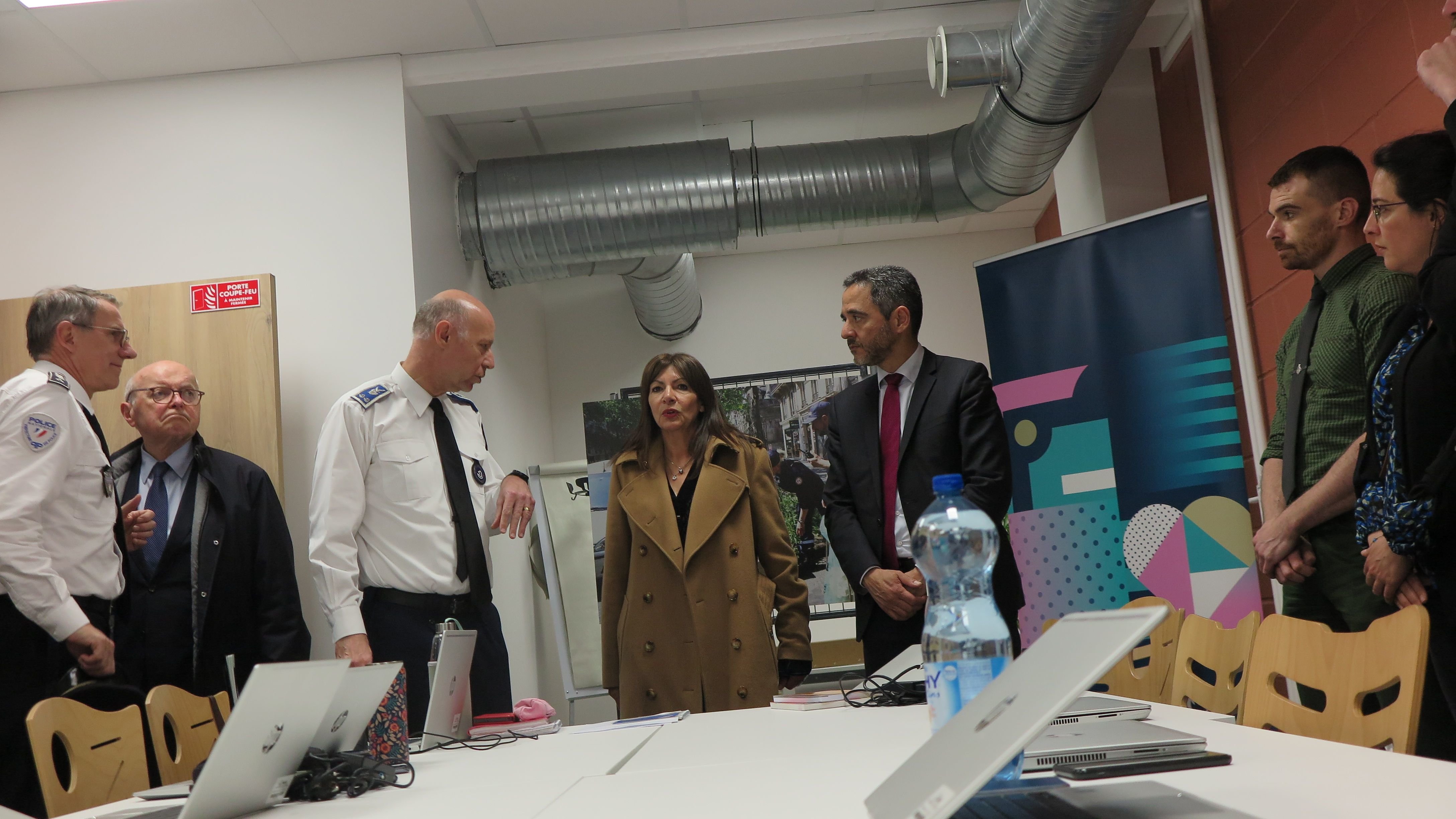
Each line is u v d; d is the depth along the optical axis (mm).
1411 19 2736
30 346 2711
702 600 2598
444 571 2637
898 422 2770
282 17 3879
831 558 5164
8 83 4152
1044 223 6469
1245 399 4023
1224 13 3945
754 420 5363
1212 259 3668
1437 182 2127
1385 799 811
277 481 3754
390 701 1598
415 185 4250
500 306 5609
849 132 5355
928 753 756
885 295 2764
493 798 1227
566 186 4730
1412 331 2096
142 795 1446
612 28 4188
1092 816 791
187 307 3869
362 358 4043
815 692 2197
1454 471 1866
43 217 4145
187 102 4215
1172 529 3639
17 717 2367
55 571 2424
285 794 1303
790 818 935
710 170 4766
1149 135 4605
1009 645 1074
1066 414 3881
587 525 5188
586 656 5023
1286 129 3521
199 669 3154
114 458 3312
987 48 3619
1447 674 1928
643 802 1096
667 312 6129
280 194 4152
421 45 4180
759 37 4230
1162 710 1524
